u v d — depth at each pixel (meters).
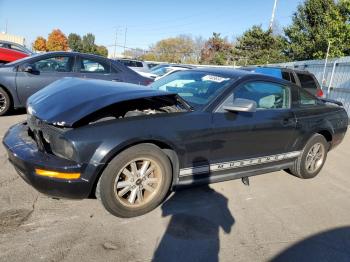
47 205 3.28
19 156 2.90
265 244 3.05
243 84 3.90
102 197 2.97
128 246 2.78
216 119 3.55
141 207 3.21
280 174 4.98
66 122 2.83
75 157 2.79
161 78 4.69
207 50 52.72
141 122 3.09
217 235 3.10
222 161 3.71
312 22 27.98
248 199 3.95
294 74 10.08
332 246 3.14
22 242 2.67
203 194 3.92
